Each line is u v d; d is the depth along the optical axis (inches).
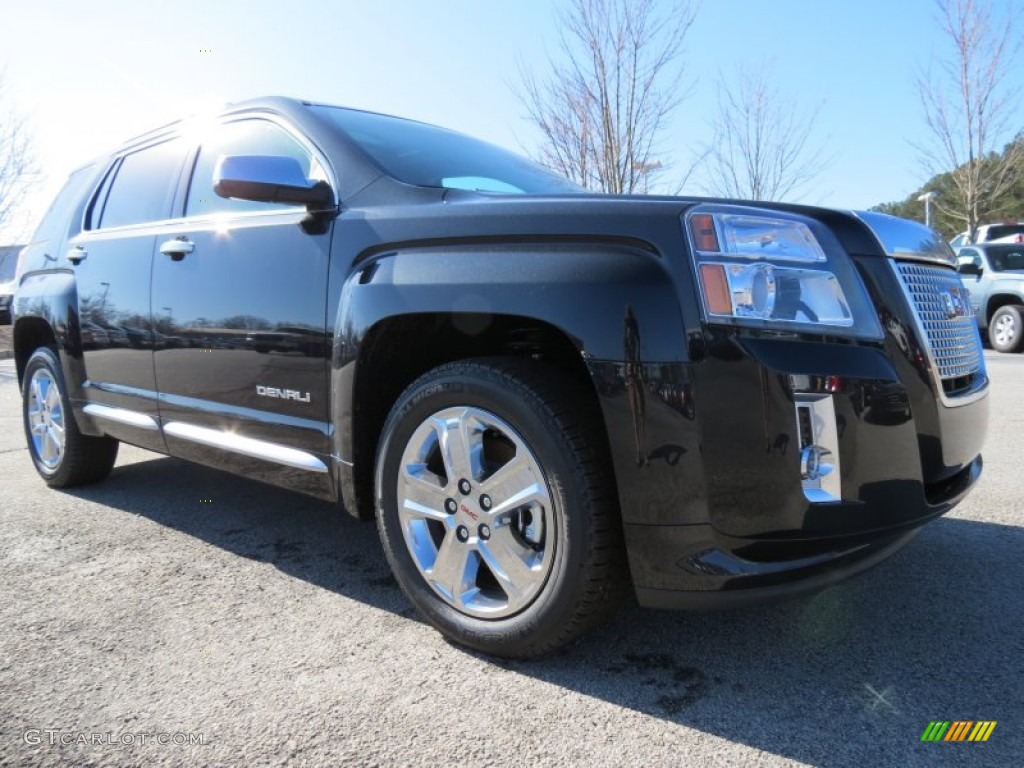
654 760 68.5
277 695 79.4
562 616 79.8
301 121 115.8
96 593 106.7
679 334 73.3
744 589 73.7
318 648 90.0
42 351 163.6
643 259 76.0
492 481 84.6
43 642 91.4
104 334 141.0
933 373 83.6
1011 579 108.7
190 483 169.8
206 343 118.0
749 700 78.4
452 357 102.2
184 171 132.7
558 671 84.4
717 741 71.3
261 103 124.3
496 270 82.8
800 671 84.3
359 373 95.3
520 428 81.5
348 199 102.8
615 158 418.9
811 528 74.2
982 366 102.6
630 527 76.1
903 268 84.2
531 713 76.1
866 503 76.3
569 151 427.2
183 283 122.3
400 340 96.3
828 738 71.7
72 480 162.1
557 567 79.4
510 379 82.0
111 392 141.3
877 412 76.5
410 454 92.1
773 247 76.4
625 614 99.0
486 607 86.6
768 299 74.1
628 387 74.5
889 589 105.8
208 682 82.0
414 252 91.4
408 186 100.3
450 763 68.0
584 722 74.5
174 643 91.2
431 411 89.6
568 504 78.0
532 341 96.7
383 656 88.0
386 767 67.5
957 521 133.8
